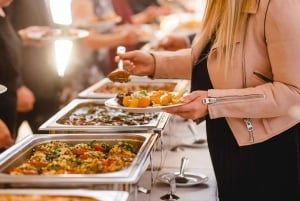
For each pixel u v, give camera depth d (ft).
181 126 11.12
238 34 6.90
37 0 13.33
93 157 7.05
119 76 8.52
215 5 7.30
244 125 7.04
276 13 6.58
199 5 20.40
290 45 6.54
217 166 7.55
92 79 17.94
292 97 6.63
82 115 9.64
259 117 6.84
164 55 8.55
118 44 16.74
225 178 7.51
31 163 6.75
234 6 6.81
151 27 18.30
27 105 13.62
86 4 17.30
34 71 13.65
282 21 6.54
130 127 8.26
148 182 7.11
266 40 6.77
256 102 6.70
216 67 7.12
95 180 5.76
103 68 18.69
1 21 11.64
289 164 7.17
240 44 6.92
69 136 7.86
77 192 5.64
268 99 6.68
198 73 7.51
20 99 13.51
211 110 6.79
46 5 13.62
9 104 11.74
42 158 6.92
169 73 8.52
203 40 7.60
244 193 7.46
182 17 18.89
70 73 16.94
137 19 19.92
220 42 6.98
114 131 8.20
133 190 5.78
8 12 12.70
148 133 7.98
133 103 7.55
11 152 7.04
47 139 7.75
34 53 13.50
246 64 6.92
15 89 11.89
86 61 17.60
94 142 7.70
